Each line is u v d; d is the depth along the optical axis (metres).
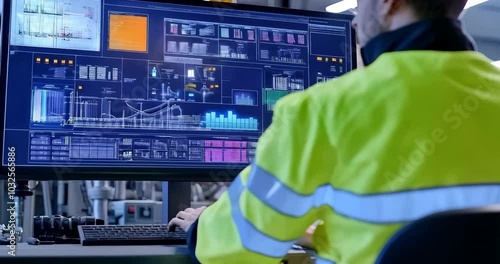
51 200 2.64
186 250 1.11
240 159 1.52
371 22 0.93
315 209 0.83
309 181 0.81
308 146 0.81
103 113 1.42
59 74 1.39
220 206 0.93
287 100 0.86
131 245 1.21
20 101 1.35
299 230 0.85
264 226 0.83
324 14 1.62
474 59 0.86
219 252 0.89
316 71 1.60
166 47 1.48
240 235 0.86
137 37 1.46
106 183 2.56
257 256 0.86
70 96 1.40
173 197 1.59
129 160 1.43
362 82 0.82
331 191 0.81
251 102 1.54
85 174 1.39
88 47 1.42
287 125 0.83
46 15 1.40
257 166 0.85
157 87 1.47
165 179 1.45
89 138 1.40
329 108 0.81
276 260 0.87
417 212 0.75
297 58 1.59
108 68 1.43
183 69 1.49
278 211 0.82
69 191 2.68
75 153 1.38
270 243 0.84
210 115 1.50
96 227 1.33
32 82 1.37
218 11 1.54
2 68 1.35
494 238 0.68
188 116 1.49
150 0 1.48
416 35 0.86
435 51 0.84
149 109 1.46
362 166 0.78
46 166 1.36
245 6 1.56
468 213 0.68
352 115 0.80
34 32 1.38
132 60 1.45
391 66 0.82
